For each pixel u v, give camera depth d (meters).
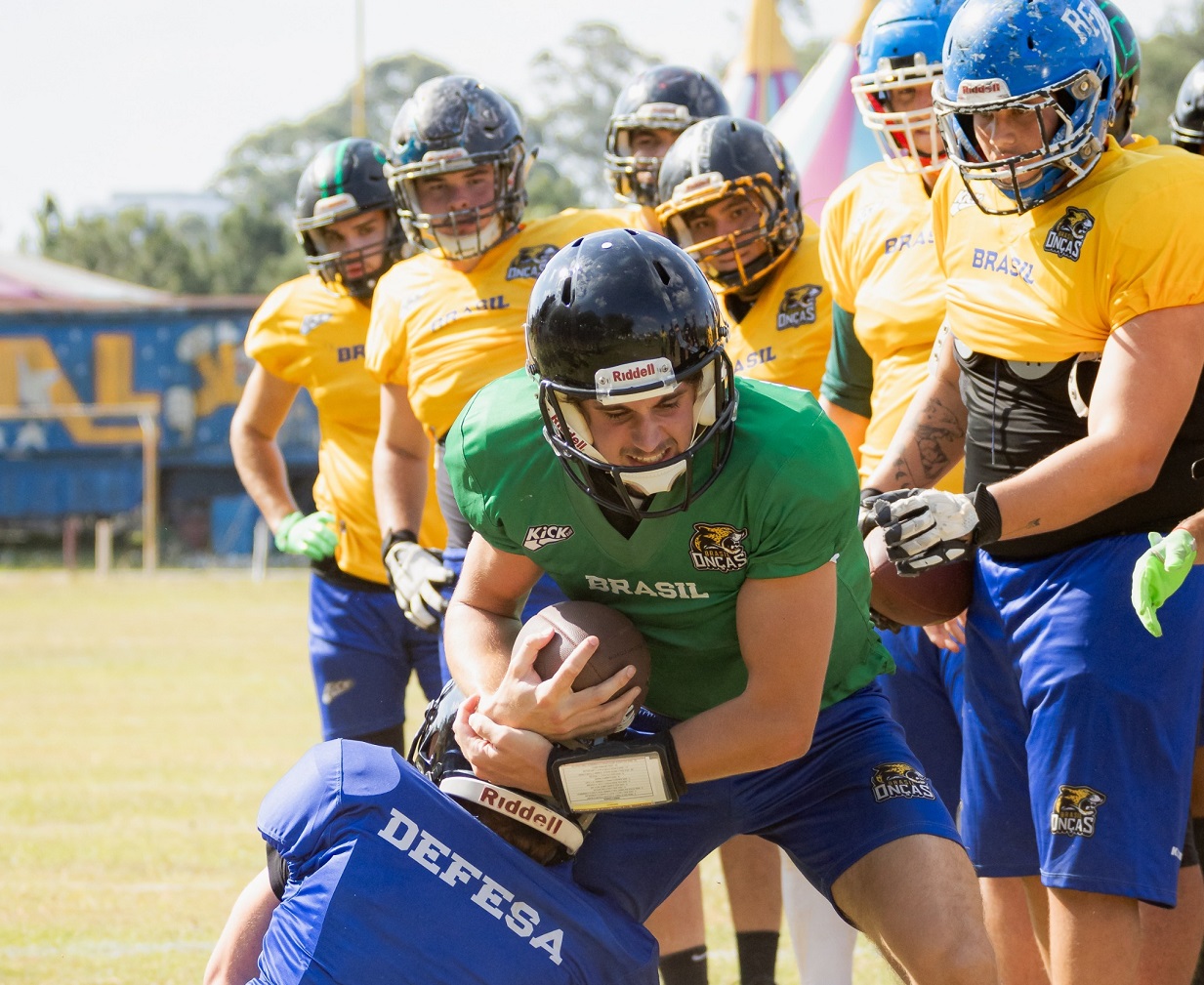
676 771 8.35
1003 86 8.92
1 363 67.12
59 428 67.44
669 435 7.73
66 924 15.32
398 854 8.33
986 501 8.78
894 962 8.77
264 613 52.16
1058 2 8.92
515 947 8.27
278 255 133.75
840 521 8.09
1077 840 9.24
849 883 8.94
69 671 37.81
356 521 16.02
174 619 50.22
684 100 15.52
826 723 9.42
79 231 146.75
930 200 12.15
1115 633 9.24
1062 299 9.27
